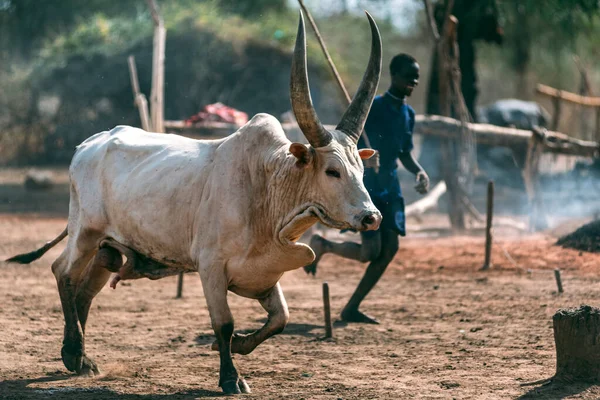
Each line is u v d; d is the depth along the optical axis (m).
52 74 36.97
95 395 8.08
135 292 13.89
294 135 19.05
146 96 35.94
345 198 7.54
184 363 9.41
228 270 8.19
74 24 44.28
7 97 38.56
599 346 7.99
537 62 48.47
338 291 13.96
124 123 36.25
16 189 32.16
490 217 15.63
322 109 36.75
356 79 49.88
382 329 11.07
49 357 9.73
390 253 11.38
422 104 53.00
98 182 9.12
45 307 12.63
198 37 35.75
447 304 12.59
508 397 7.70
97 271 9.31
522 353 9.52
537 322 11.19
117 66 35.72
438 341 10.30
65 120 38.16
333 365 9.20
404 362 9.27
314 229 19.36
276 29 37.88
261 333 8.43
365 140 11.23
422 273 15.49
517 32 40.19
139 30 36.09
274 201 7.92
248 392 8.07
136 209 8.64
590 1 28.45
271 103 36.62
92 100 37.16
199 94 35.81
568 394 7.70
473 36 28.44
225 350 8.16
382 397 7.80
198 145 8.70
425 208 20.48
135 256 8.83
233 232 8.08
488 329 10.87
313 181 7.71
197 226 8.25
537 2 29.47
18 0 44.53
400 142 11.38
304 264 8.12
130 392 8.17
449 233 20.36
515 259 16.41
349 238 18.55
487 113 33.09
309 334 10.84
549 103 53.19
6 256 17.52
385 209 11.34
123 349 10.09
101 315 12.08
